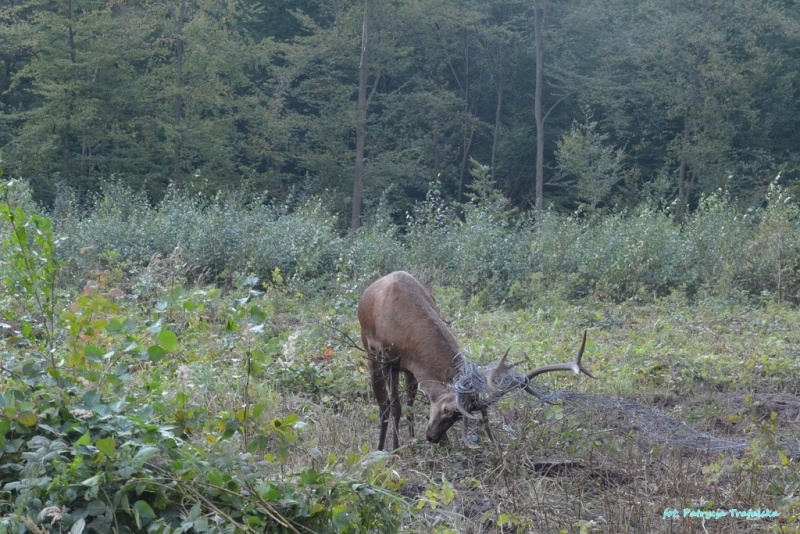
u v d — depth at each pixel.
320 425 7.57
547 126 42.47
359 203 33.47
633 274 18.62
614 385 9.54
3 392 4.80
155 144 31.22
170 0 30.62
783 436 7.78
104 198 21.59
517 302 17.19
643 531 5.62
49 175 30.61
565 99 42.03
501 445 6.95
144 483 4.36
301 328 11.85
